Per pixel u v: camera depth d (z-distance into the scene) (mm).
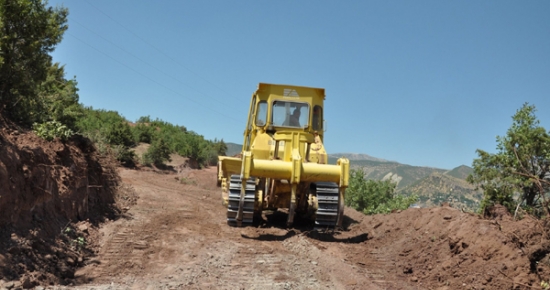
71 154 10000
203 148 40094
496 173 9562
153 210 12711
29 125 10852
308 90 11766
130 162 26875
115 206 11930
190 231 10391
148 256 8219
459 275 6898
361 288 6746
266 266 7785
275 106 11609
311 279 7133
